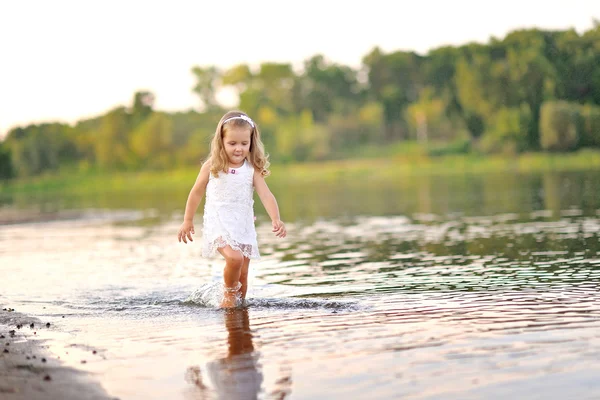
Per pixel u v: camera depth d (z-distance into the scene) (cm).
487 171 5116
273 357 423
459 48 10119
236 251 602
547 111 6138
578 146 6078
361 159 8344
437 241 1053
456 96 8869
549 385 346
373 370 386
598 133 6019
